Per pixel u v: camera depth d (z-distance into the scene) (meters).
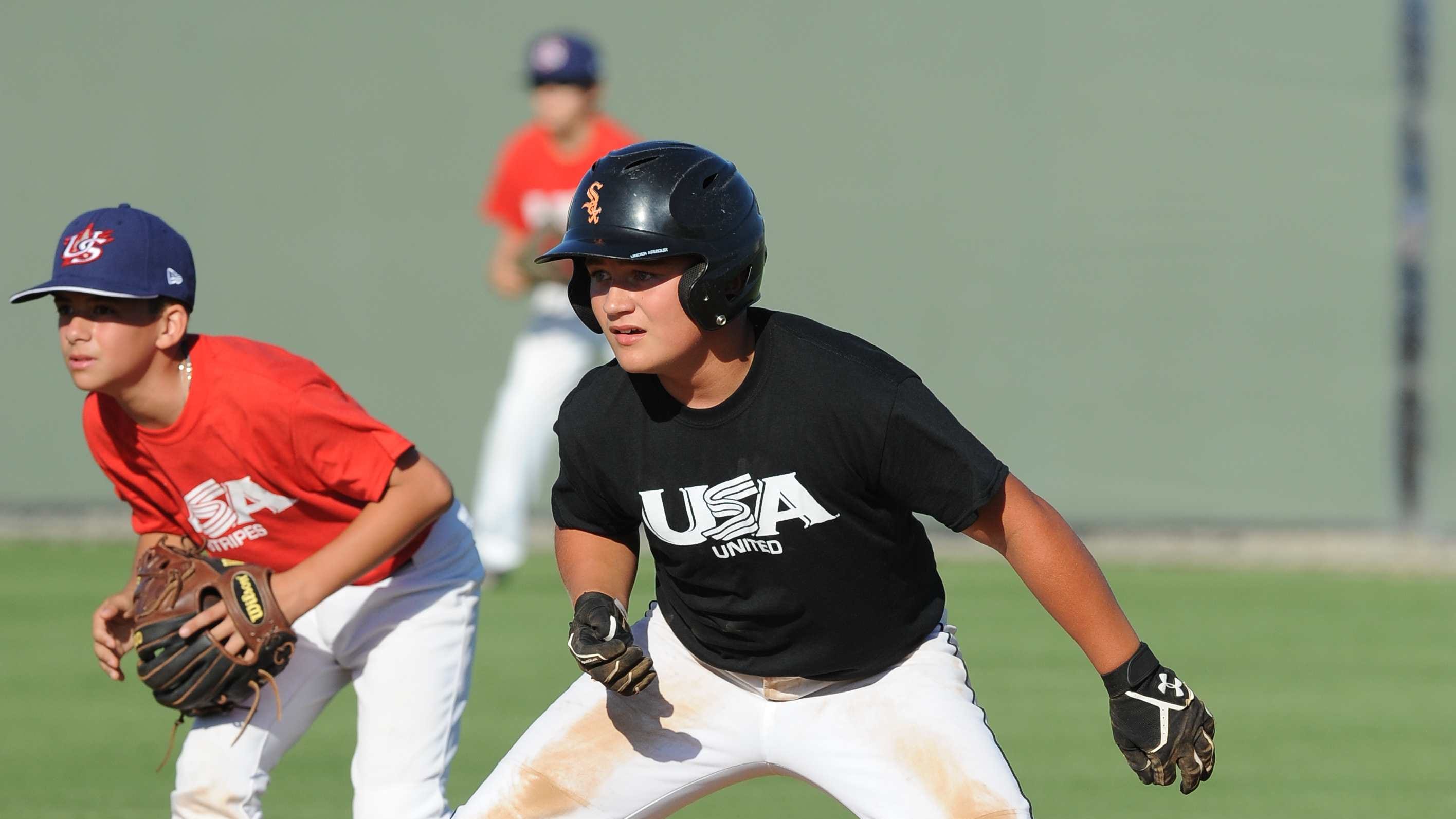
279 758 13.30
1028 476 35.03
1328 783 18.78
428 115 34.97
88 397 13.30
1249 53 34.12
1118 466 34.94
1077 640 11.29
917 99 34.44
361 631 13.31
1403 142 34.00
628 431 11.25
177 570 12.76
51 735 20.22
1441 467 34.31
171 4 35.16
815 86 34.41
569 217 10.95
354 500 12.95
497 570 29.45
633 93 34.59
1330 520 34.69
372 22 34.97
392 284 35.22
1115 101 34.38
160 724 20.86
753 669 11.66
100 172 35.31
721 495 11.02
